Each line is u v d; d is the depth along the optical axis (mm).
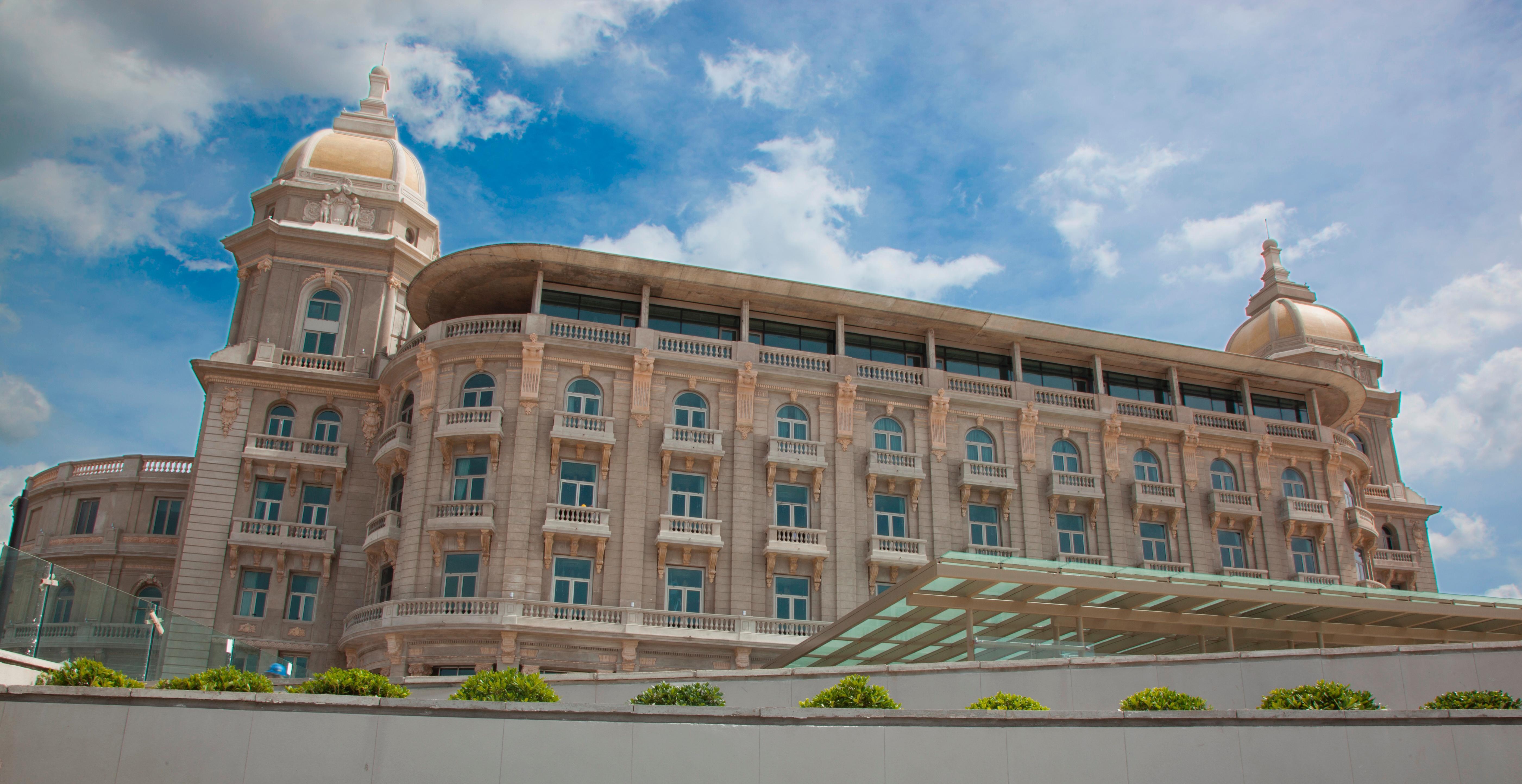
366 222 54000
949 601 30312
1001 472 48281
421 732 17641
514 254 45125
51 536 52438
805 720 18266
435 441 43594
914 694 24906
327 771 17281
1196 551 50000
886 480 46750
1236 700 23469
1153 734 18328
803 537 44625
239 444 47875
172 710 17344
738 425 45562
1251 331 70562
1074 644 31578
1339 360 68062
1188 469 51344
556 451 42750
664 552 42500
